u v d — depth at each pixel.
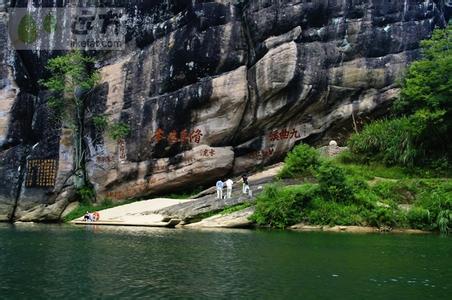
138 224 22.17
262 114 28.20
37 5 31.11
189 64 28.45
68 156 30.14
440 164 22.67
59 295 8.19
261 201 19.95
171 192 29.53
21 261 11.38
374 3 27.69
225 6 28.27
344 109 28.03
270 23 27.56
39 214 28.38
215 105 28.30
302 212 19.23
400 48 27.77
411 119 23.05
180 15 29.11
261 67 27.69
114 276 9.65
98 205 29.48
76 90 30.67
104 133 30.14
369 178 22.05
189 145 28.77
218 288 8.64
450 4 31.86
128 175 29.50
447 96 22.30
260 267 10.58
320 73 27.33
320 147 27.91
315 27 27.62
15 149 30.27
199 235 16.89
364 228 18.33
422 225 18.31
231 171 29.30
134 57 29.98
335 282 9.20
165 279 9.36
